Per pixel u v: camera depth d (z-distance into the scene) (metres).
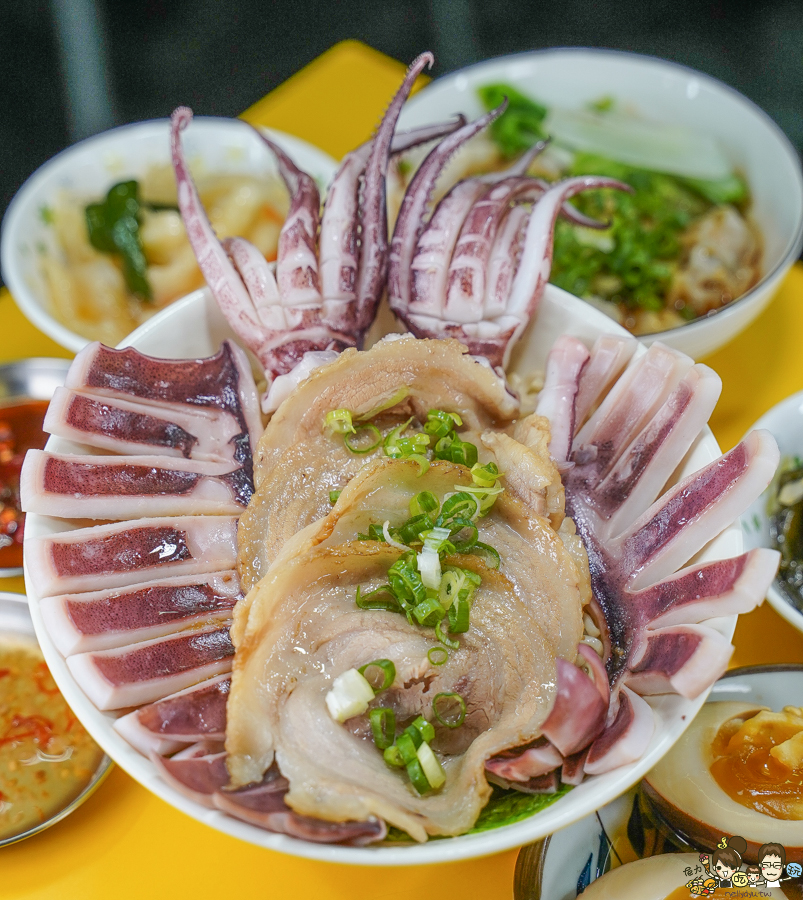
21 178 0.83
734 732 0.35
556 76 0.55
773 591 0.37
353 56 0.64
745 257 0.51
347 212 0.38
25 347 0.51
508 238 0.39
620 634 0.33
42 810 0.36
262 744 0.30
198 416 0.37
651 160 0.54
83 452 0.35
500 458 0.34
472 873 0.35
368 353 0.35
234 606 0.33
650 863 0.33
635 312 0.50
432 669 0.31
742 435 0.46
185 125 0.38
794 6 0.93
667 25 0.92
